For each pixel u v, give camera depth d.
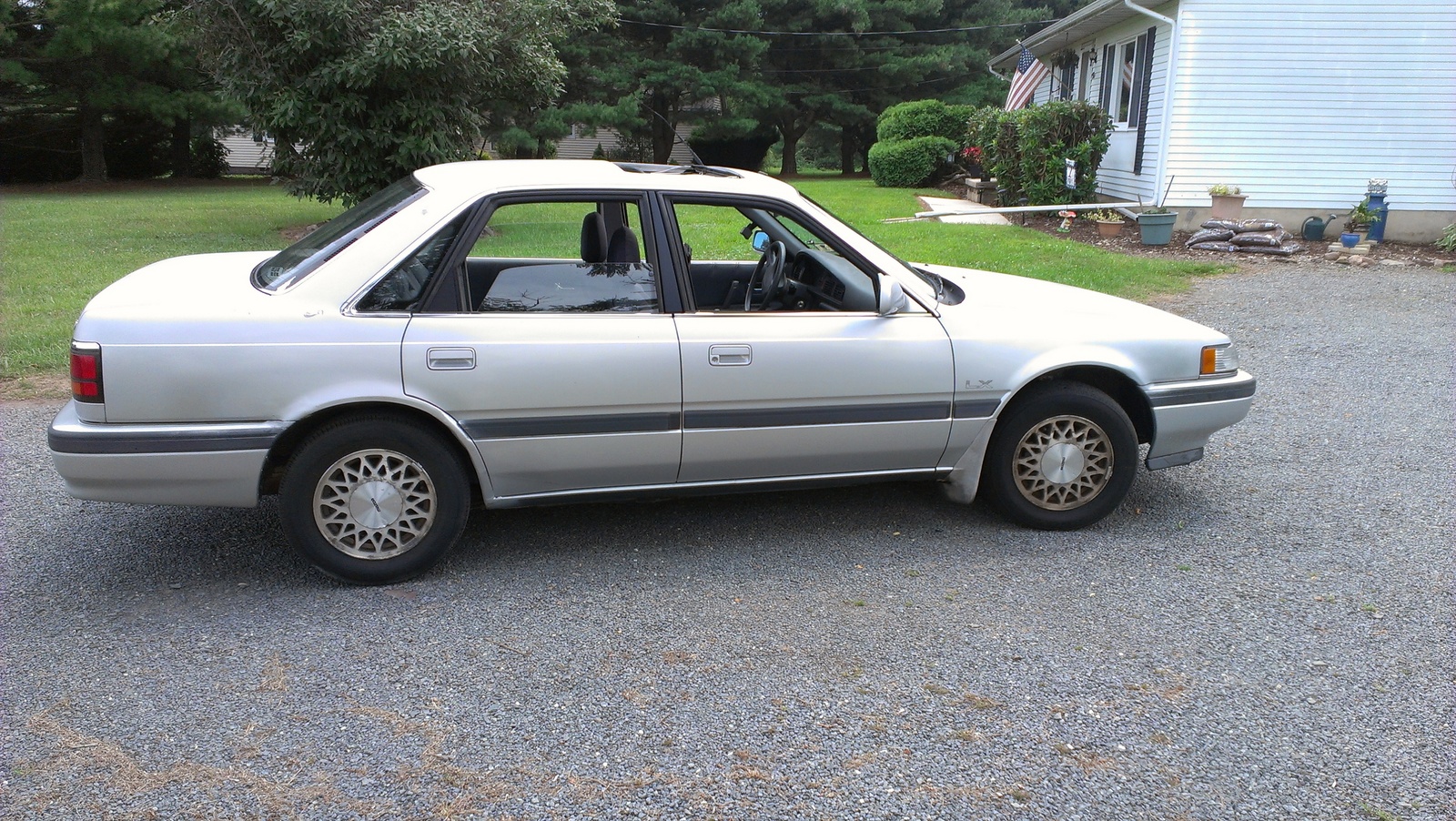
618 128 32.72
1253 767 2.75
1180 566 4.07
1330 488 5.01
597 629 3.49
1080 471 4.38
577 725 2.91
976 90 36.81
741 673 3.21
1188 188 14.66
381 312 3.62
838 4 33.81
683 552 4.19
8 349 7.38
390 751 2.77
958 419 4.20
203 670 3.18
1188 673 3.24
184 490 3.53
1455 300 9.91
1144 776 2.71
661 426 3.88
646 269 3.91
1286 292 10.32
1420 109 14.03
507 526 4.46
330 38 12.12
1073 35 19.34
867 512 4.67
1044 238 13.85
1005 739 2.87
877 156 26.22
